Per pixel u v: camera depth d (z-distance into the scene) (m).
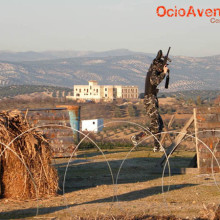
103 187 13.77
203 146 16.58
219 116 16.61
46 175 12.50
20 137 12.34
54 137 21.45
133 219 9.65
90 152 24.70
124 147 28.89
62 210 10.55
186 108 121.69
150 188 13.54
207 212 10.08
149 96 16.70
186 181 14.80
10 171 12.24
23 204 11.48
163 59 16.62
